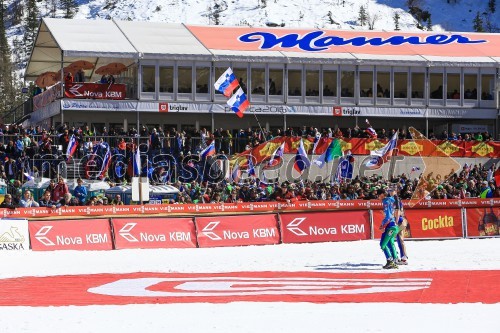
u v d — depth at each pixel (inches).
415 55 1793.8
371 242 1084.5
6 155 1370.6
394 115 1760.6
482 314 514.0
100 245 1023.0
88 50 1624.0
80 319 512.1
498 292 610.2
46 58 1941.4
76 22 1787.6
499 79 1797.5
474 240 1108.5
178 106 1673.2
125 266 837.2
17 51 7347.4
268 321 496.4
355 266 807.7
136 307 560.1
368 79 1759.4
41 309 554.6
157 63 1670.8
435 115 1777.8
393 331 461.4
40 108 1806.1
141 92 1660.9
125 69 1722.4
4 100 4379.9
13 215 1014.4
